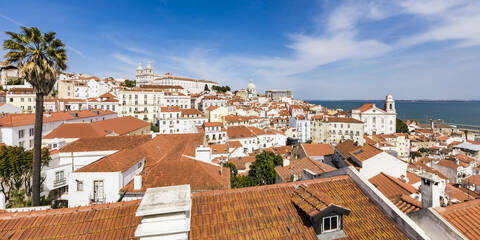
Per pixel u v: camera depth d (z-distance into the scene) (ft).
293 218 33.68
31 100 295.69
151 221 25.07
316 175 54.54
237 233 31.17
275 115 523.70
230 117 345.92
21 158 75.92
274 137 322.55
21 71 58.39
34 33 61.11
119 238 28.89
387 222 33.76
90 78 520.01
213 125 280.51
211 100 468.75
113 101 356.18
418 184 80.79
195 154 99.91
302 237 31.17
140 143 105.50
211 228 31.50
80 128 139.23
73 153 91.61
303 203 34.35
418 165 176.35
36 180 61.00
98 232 29.66
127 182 71.20
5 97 291.99
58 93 401.08
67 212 31.89
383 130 383.65
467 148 292.40
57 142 105.40
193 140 126.52
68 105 319.06
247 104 638.53
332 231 32.24
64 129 135.23
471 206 35.32
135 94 376.89
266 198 36.73
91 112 228.43
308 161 91.76
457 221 32.76
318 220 31.24
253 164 148.36
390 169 81.76
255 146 277.03
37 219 30.66
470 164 202.39
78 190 65.51
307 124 401.08
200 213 33.53
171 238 24.95
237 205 35.19
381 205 35.63
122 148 97.91
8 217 30.42
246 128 289.53
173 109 326.44
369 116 383.04
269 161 139.54
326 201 32.07
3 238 28.02
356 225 33.32
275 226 32.42
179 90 540.11
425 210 34.55
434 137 382.63
